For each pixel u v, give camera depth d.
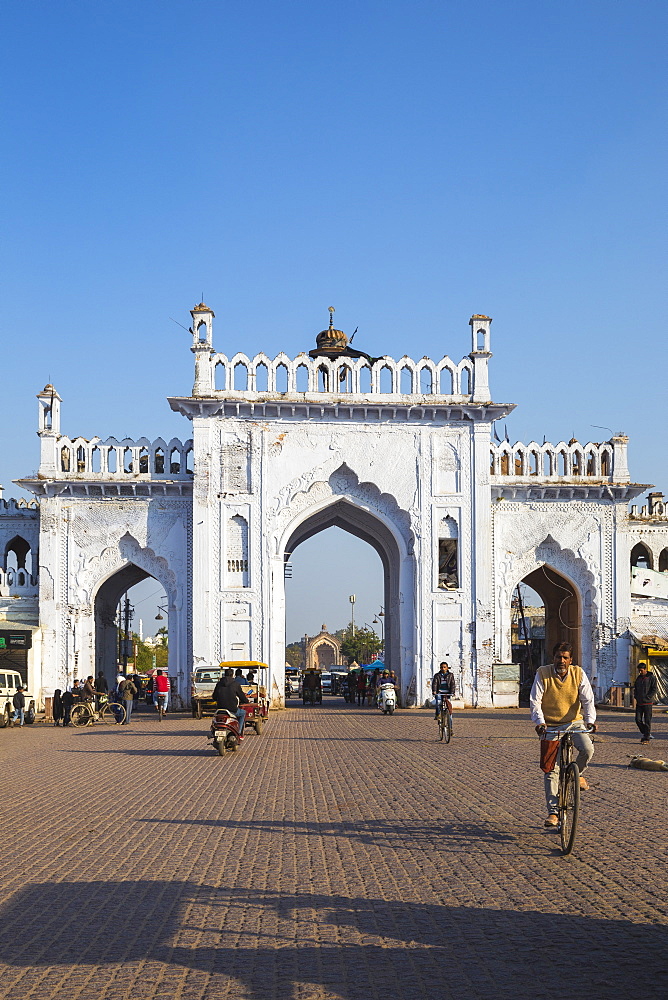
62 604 31.59
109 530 31.89
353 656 98.62
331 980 5.06
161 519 31.95
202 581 30.77
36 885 7.29
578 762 8.71
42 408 31.94
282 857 8.16
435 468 31.67
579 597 33.00
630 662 32.34
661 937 5.65
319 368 31.69
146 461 32.28
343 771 14.34
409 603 31.64
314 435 31.34
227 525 31.02
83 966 5.38
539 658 40.81
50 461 31.73
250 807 10.99
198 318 31.17
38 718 30.45
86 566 31.78
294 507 31.34
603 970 5.12
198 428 31.03
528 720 25.67
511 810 10.28
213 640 30.69
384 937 5.79
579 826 9.26
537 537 32.72
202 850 8.55
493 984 4.95
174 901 6.75
